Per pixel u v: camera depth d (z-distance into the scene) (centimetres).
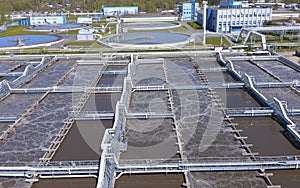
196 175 1384
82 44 4984
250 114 1927
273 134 1736
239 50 3947
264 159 1477
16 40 5519
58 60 3547
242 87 2442
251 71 2939
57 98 2328
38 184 1367
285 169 1405
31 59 3603
